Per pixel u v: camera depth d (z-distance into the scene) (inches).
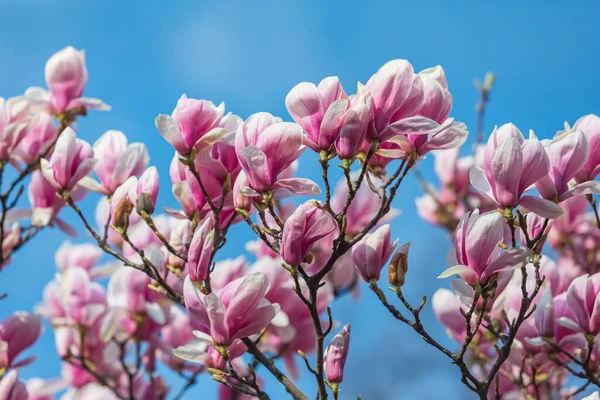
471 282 90.1
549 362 104.7
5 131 104.2
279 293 106.3
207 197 92.7
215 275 105.3
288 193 93.0
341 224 89.6
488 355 110.0
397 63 90.1
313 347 108.9
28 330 106.7
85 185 101.7
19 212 109.6
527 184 89.9
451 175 157.9
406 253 91.2
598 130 94.2
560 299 101.3
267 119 90.9
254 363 105.0
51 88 109.5
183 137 92.6
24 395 106.0
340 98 90.4
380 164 94.9
